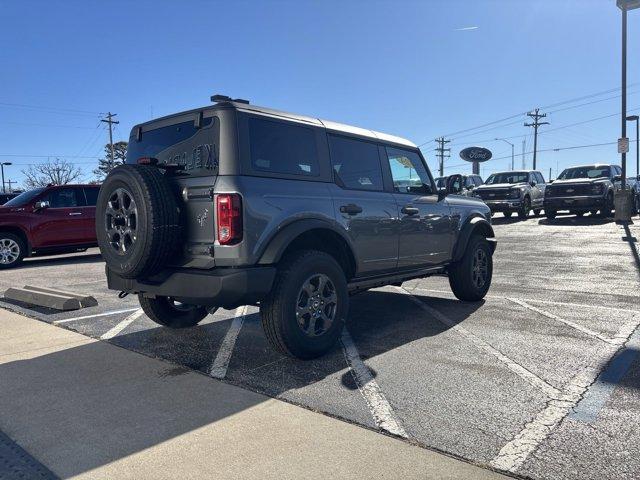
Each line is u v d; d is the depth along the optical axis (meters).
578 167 20.78
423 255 6.00
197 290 4.10
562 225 18.09
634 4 17.92
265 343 5.21
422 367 4.33
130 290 4.62
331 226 4.71
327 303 4.65
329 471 2.76
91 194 12.99
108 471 2.82
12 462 2.94
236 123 4.23
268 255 4.19
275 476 2.72
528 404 3.54
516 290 7.63
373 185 5.46
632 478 2.62
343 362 4.52
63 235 12.42
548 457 2.84
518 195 21.28
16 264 11.97
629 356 4.48
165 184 4.20
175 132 4.59
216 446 3.06
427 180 6.40
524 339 5.06
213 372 4.34
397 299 7.31
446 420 3.32
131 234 4.20
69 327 5.93
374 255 5.27
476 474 2.70
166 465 2.87
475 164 32.28
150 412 3.56
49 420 3.47
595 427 3.19
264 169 4.35
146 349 5.05
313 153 4.84
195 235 4.22
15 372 4.43
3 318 6.44
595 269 9.33
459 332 5.39
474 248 6.84
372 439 3.09
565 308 6.38
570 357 4.50
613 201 19.83
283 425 3.31
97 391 3.96
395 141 5.94
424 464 2.80
